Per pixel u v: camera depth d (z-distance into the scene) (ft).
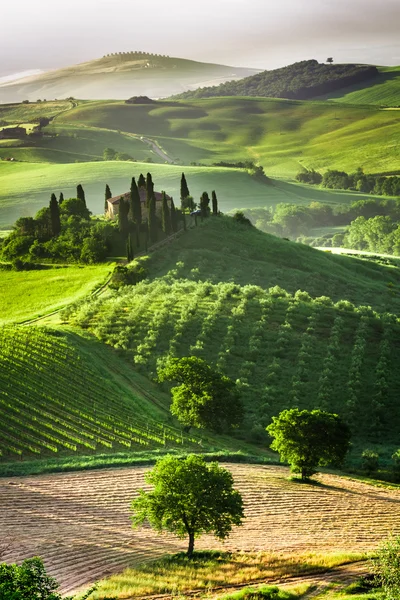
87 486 196.34
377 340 374.02
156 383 313.12
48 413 253.65
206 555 159.33
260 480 215.72
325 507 196.54
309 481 221.46
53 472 206.80
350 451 268.62
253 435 276.41
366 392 316.81
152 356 335.88
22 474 202.59
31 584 104.63
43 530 165.07
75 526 169.48
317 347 358.84
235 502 161.38
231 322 376.07
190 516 157.28
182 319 371.76
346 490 215.31
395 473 239.50
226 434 278.87
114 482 200.23
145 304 390.42
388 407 304.50
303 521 185.16
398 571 123.85
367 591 140.05
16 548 152.97
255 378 324.80
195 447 248.11
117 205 578.66
